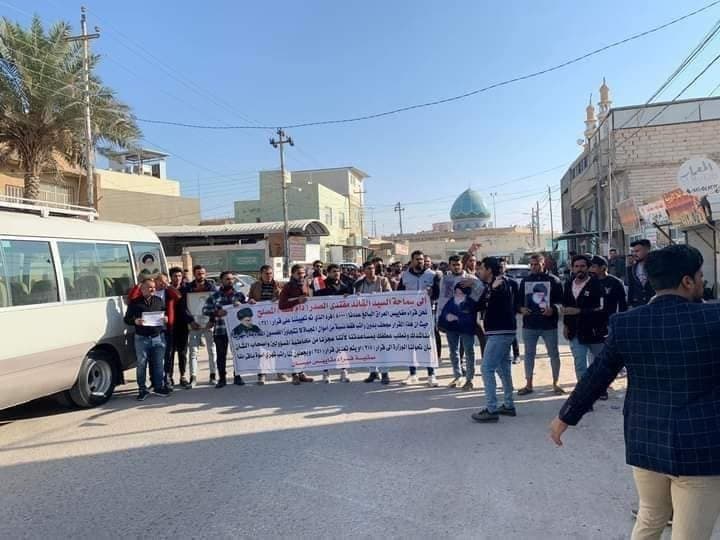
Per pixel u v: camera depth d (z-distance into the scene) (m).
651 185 25.36
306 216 52.50
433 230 109.12
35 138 21.08
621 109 27.09
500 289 6.51
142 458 5.58
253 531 3.93
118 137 23.70
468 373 8.23
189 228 35.62
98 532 4.01
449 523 3.96
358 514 4.14
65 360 7.23
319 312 9.08
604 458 5.17
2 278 6.44
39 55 20.16
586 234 29.45
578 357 7.26
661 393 2.47
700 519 2.41
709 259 13.50
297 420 6.80
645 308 2.58
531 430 6.11
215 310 8.99
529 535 3.76
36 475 5.21
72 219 7.97
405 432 6.17
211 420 6.95
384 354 8.90
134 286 8.73
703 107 27.16
